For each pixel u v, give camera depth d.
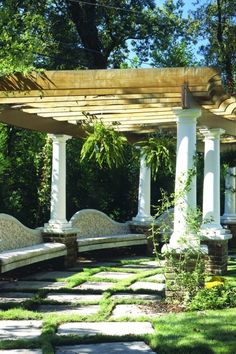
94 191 14.91
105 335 5.41
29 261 9.15
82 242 11.11
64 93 7.33
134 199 15.66
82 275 9.52
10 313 6.37
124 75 7.00
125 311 6.69
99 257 12.59
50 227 10.67
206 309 6.70
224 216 15.12
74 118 9.92
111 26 19.22
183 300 7.00
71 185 14.50
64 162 10.77
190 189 7.24
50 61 17.41
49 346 5.04
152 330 5.73
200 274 7.11
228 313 6.40
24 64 7.32
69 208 14.48
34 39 8.38
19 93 7.43
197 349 4.93
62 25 18.20
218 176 9.71
